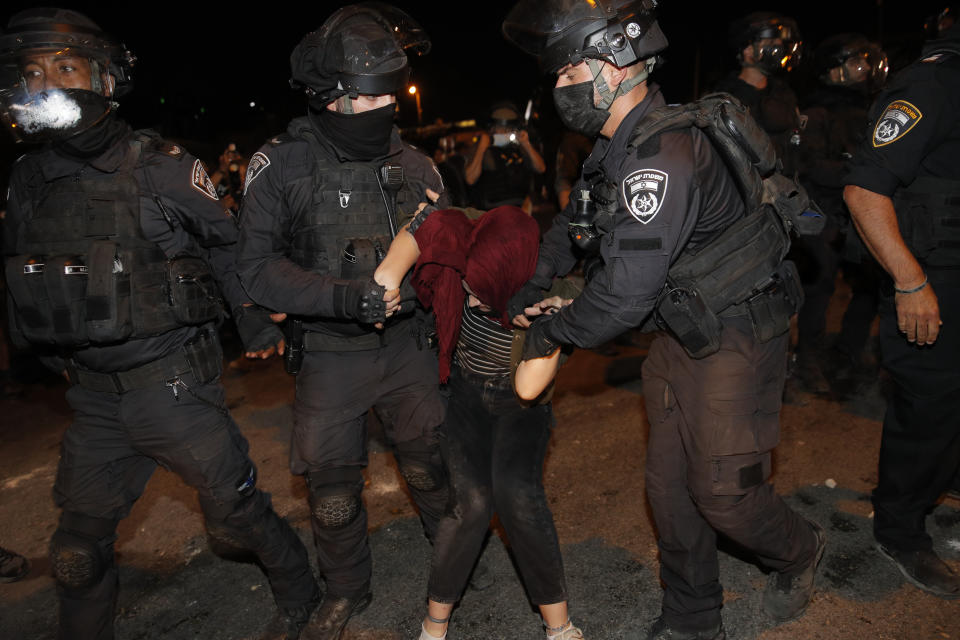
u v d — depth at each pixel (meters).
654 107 1.75
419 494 2.38
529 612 2.37
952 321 2.16
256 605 2.50
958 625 2.20
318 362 2.15
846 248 2.46
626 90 1.73
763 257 1.80
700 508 1.96
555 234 2.05
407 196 2.14
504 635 2.27
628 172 1.67
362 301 1.89
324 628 2.22
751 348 1.85
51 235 1.86
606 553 2.67
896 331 2.29
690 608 2.09
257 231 2.04
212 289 2.02
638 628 2.28
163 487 3.36
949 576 2.33
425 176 2.23
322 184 2.03
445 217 1.89
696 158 1.69
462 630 2.30
